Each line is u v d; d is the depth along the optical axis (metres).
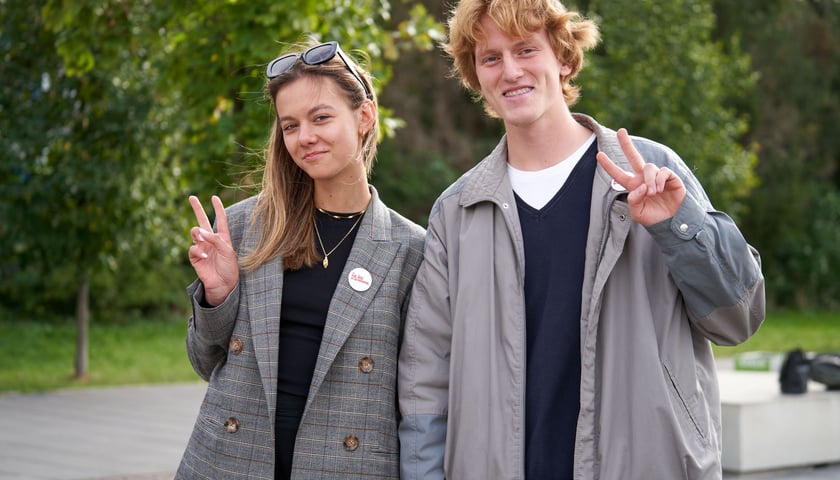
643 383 2.74
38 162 11.73
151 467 7.73
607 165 2.66
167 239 12.74
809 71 27.98
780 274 28.02
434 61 24.95
